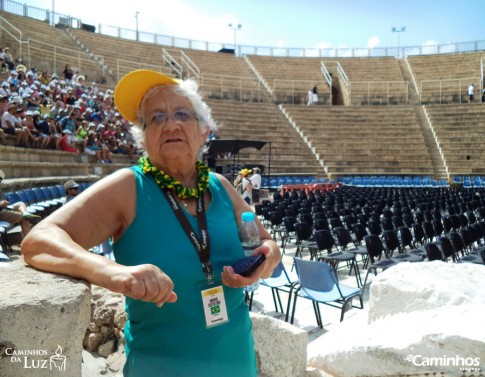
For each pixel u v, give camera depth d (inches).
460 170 1139.3
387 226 395.2
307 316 224.8
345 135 1275.8
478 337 88.0
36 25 1284.4
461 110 1316.4
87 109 775.1
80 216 61.0
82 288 55.0
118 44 1485.0
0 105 502.9
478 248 336.8
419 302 112.0
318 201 630.5
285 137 1255.5
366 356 106.0
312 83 1546.5
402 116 1328.7
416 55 1696.6
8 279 56.2
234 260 69.7
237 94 1443.2
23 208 308.5
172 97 72.6
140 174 68.8
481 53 1594.5
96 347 161.8
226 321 65.9
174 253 63.6
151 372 61.5
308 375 119.9
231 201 79.4
